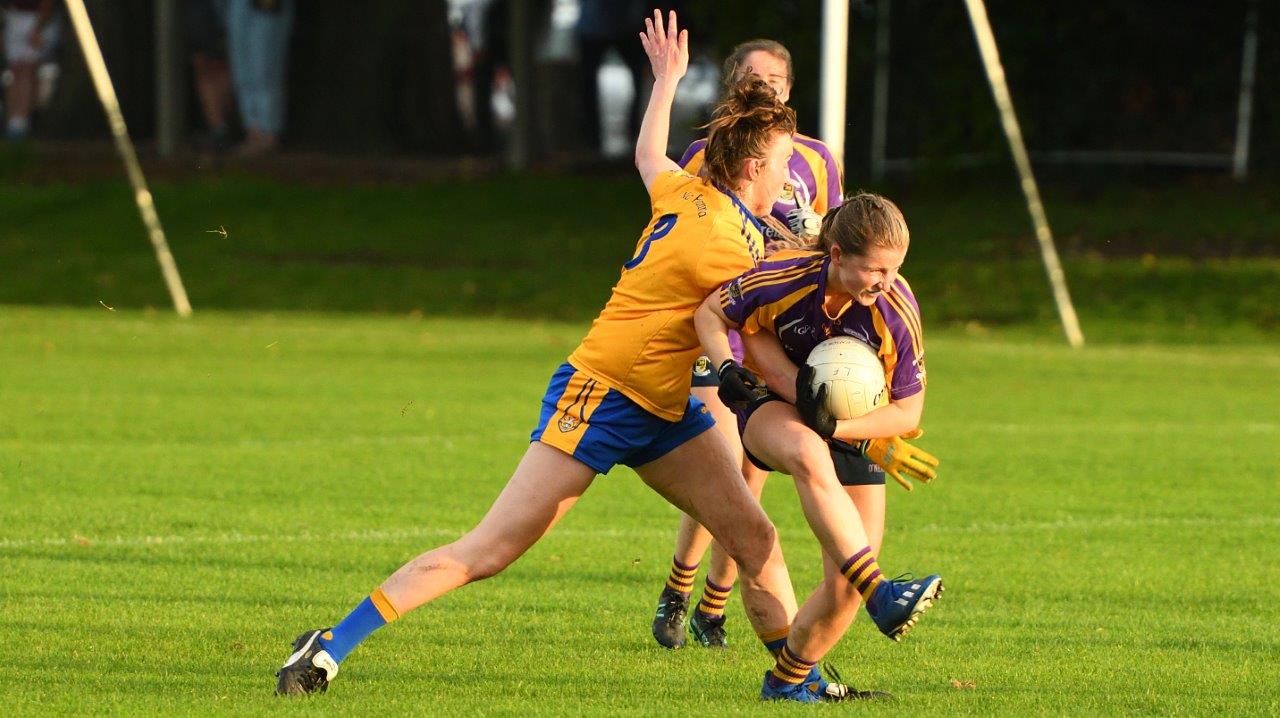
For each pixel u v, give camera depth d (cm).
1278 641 2225
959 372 5472
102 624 2197
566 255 7806
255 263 7638
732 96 1888
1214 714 1827
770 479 3647
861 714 1781
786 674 1864
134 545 2747
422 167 9650
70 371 5069
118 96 10506
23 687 1848
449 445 3894
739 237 1831
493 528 1819
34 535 2808
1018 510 3234
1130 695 1917
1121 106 8294
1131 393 5022
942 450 3969
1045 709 1839
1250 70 8038
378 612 1811
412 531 2914
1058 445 4047
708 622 2230
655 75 2039
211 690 1847
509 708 1791
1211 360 5831
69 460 3569
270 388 4825
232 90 10238
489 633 2225
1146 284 6875
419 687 1902
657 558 2764
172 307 7025
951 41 8344
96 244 7900
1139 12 8094
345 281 7369
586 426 1822
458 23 12650
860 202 1722
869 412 1761
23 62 10338
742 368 1775
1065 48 8238
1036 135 8369
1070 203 8094
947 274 7181
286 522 2977
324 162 9656
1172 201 7962
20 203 8475
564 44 12494
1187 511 3238
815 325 1802
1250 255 7169
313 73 10206
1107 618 2373
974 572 2683
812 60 8362
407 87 10319
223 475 3441
